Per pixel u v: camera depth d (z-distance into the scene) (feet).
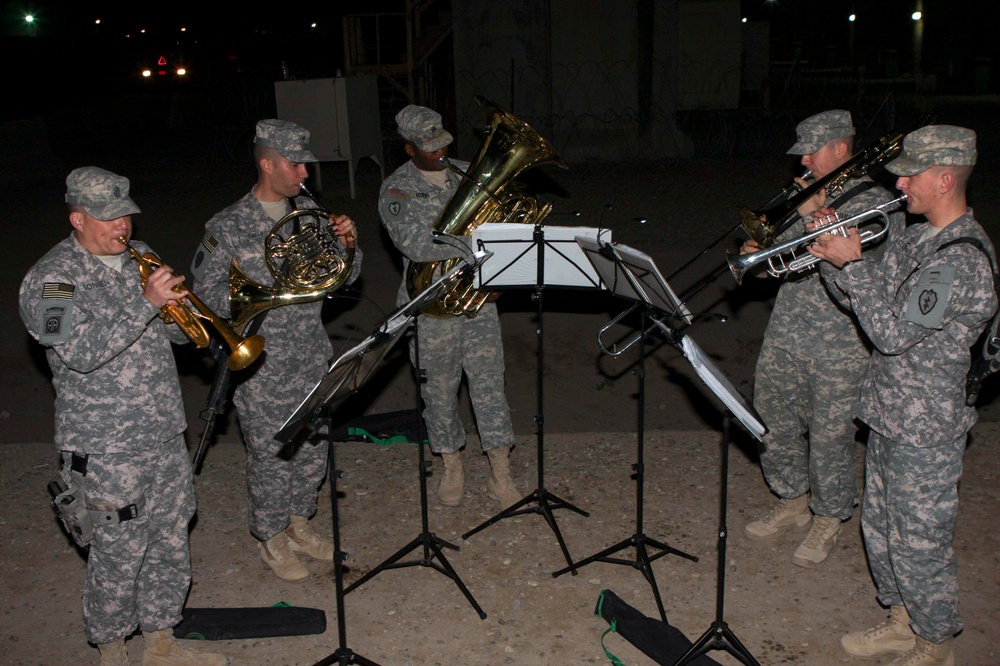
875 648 10.55
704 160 41.34
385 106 52.49
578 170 39.24
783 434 12.48
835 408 11.60
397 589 12.25
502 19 41.57
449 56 51.06
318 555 12.96
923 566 9.52
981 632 10.89
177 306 9.30
